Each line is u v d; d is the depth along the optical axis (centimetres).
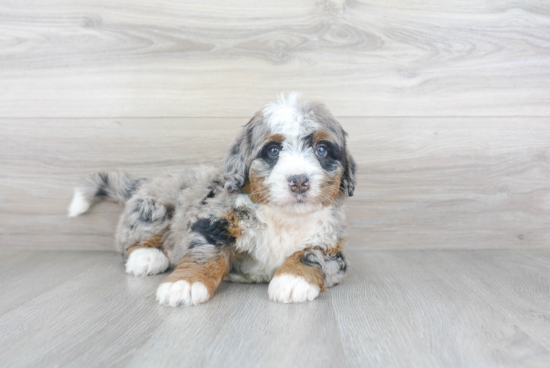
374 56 71
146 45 70
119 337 37
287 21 70
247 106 71
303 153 49
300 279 47
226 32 70
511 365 32
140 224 60
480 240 74
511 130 72
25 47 70
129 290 51
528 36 71
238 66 71
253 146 51
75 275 58
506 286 53
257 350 35
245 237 52
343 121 72
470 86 72
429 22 71
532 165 73
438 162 73
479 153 73
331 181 50
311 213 51
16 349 35
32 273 59
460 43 71
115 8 70
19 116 71
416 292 50
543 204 74
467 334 38
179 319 41
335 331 38
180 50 70
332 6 70
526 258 67
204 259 50
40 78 71
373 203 73
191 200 57
